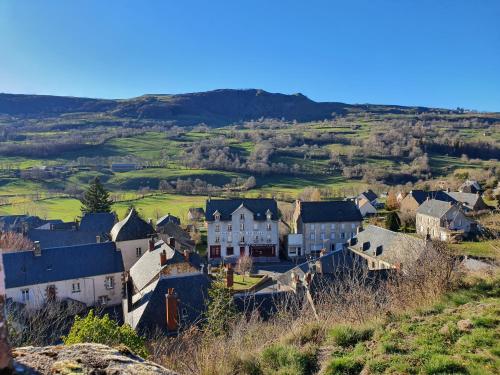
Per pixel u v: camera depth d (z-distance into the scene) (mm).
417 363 7367
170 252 29625
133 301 27000
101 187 65062
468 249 28734
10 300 28469
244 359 8492
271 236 54562
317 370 8047
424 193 68062
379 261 35469
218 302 17234
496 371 6789
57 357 3932
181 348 13180
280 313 14328
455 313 9766
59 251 33656
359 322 10305
